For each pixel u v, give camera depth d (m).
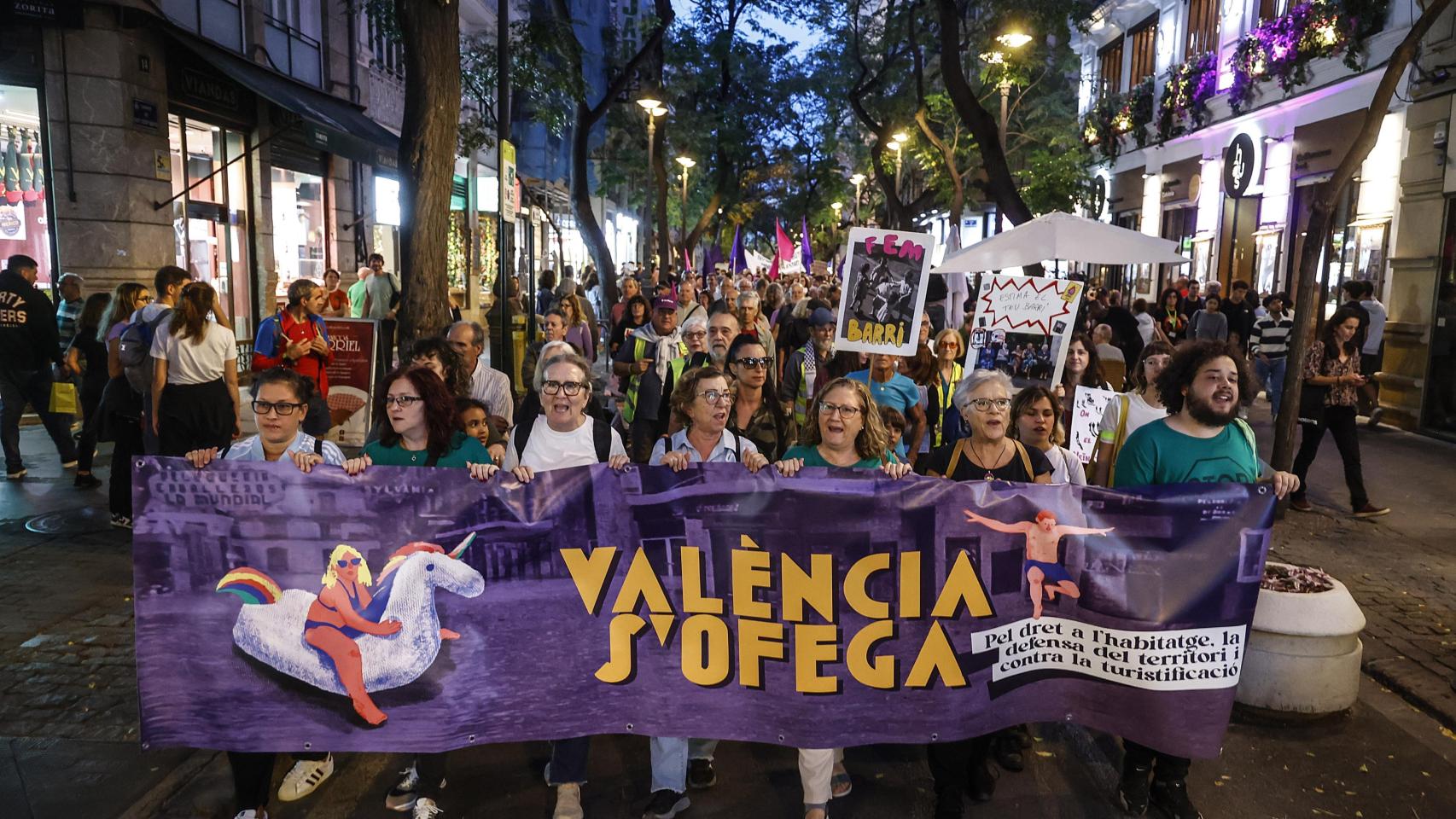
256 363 8.52
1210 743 3.76
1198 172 23.41
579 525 3.72
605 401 12.37
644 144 29.89
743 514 3.72
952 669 3.79
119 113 12.49
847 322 6.08
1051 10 19.38
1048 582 3.77
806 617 3.75
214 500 3.57
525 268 25.66
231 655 3.61
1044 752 4.59
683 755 3.87
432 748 3.70
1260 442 12.20
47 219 12.38
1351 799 4.17
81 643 5.40
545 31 16.31
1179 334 16.94
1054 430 5.48
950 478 4.33
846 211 55.44
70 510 7.96
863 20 28.00
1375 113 7.98
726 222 38.88
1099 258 8.16
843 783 4.12
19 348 8.86
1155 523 3.73
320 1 18.75
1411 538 8.01
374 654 3.65
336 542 3.62
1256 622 4.84
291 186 17.70
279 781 4.22
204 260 14.83
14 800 3.89
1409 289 13.15
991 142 13.46
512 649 3.72
